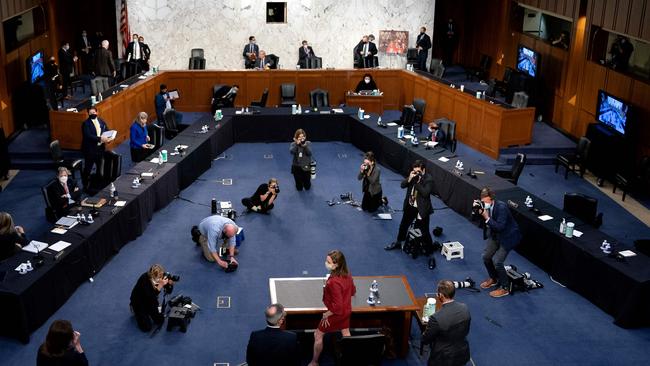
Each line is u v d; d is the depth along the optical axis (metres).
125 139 18.08
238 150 17.64
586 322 10.34
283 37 23.72
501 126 17.02
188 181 14.98
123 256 11.88
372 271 11.61
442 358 7.74
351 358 8.11
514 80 21.14
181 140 15.80
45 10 21.55
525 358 9.42
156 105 18.16
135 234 12.50
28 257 10.14
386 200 14.19
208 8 23.20
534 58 20.81
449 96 18.98
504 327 10.13
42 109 17.94
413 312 9.39
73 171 14.20
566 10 19.44
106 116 16.78
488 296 10.95
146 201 12.89
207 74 20.52
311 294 9.18
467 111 18.27
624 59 16.81
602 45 18.05
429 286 11.20
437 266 11.87
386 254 12.23
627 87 16.38
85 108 16.55
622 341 9.91
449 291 7.71
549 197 15.16
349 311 8.37
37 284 9.60
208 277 11.30
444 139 16.59
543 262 11.74
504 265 11.59
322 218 13.63
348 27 23.89
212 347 9.48
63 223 11.25
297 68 21.80
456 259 12.12
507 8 23.64
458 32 27.25
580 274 10.97
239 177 15.72
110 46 25.83
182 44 23.47
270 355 7.36
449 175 14.15
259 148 17.86
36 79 18.89
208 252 11.74
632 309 10.05
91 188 13.96
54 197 12.67
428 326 7.75
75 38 24.70
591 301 10.84
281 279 9.52
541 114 20.61
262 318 10.20
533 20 22.75
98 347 9.40
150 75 19.86
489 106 17.27
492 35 25.12
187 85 20.59
